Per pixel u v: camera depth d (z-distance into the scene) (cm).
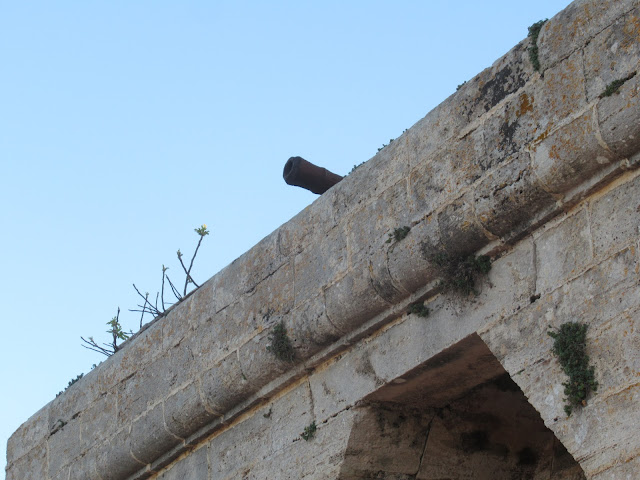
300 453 1009
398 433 980
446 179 906
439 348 898
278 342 1027
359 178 1000
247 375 1062
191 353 1141
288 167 1095
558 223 838
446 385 959
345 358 990
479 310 875
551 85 840
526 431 1032
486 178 869
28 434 1370
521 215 848
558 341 805
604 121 792
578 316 805
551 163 820
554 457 1029
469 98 909
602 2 821
